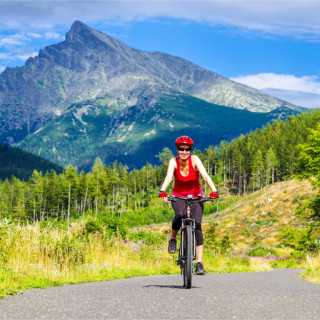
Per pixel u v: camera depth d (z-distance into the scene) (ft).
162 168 606.96
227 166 580.30
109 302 13.02
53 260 29.45
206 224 240.32
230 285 22.07
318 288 22.65
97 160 632.38
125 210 499.10
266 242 179.52
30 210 426.51
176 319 10.28
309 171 109.91
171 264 45.27
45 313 11.30
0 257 25.85
